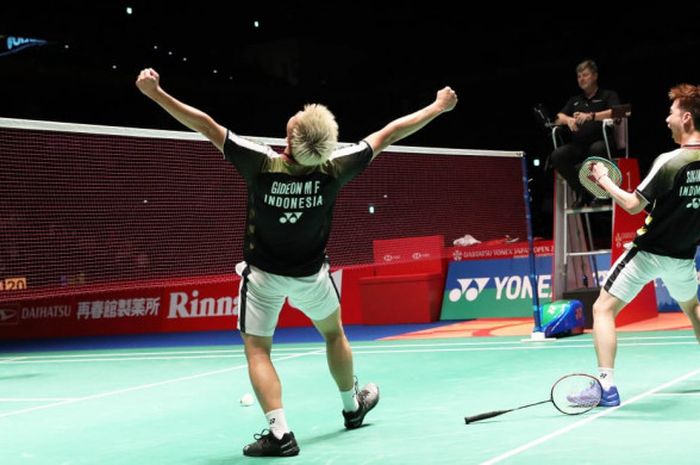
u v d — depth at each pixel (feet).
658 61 51.78
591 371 21.57
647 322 32.53
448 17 57.26
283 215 13.87
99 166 44.83
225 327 42.70
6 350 40.27
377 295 39.45
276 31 61.87
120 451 15.51
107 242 44.09
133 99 63.52
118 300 44.91
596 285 34.30
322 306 15.03
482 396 18.95
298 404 19.54
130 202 43.70
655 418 15.33
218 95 65.77
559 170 31.86
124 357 33.42
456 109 59.31
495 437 14.51
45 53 59.31
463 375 22.43
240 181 40.70
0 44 56.85
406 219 41.78
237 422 17.81
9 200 45.80
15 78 59.52
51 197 45.80
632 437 13.92
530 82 56.65
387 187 41.52
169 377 26.25
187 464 14.15
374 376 23.44
